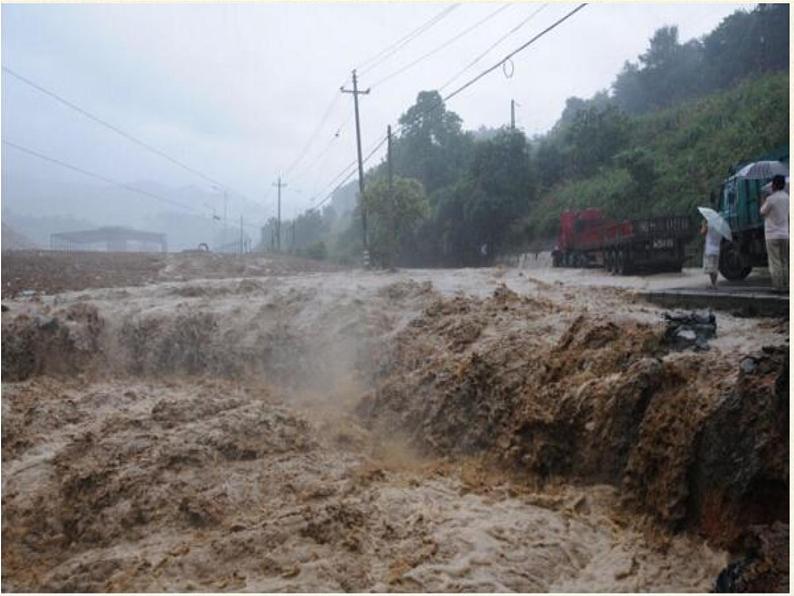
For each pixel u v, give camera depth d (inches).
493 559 259.8
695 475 261.0
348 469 360.2
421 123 2158.0
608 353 343.9
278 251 2284.7
